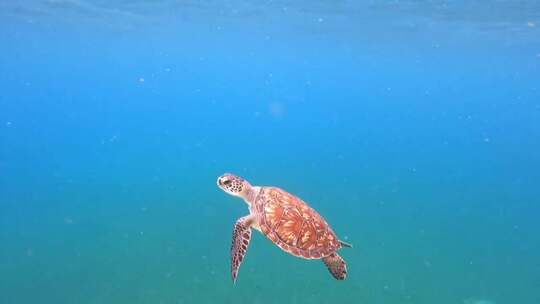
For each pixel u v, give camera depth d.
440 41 35.84
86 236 14.41
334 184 23.86
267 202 5.39
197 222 16.16
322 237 5.21
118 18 30.69
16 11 28.58
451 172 31.61
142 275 11.85
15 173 25.09
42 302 10.42
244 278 11.95
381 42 38.66
